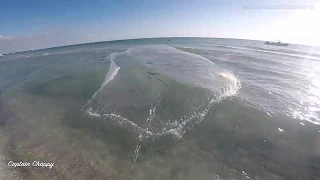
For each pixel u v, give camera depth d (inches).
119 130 243.0
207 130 241.6
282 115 273.6
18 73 575.8
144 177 175.8
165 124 249.1
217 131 239.5
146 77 325.1
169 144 219.0
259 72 495.2
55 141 226.2
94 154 204.7
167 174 179.2
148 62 397.1
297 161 195.0
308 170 184.5
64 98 335.6
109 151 209.2
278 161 195.3
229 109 285.1
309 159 197.0
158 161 194.9
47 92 368.5
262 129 242.7
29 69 613.6
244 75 463.5
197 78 335.3
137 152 207.5
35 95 359.3
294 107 298.5
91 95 337.7
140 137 229.8
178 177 175.8
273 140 223.9
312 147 211.9
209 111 276.5
